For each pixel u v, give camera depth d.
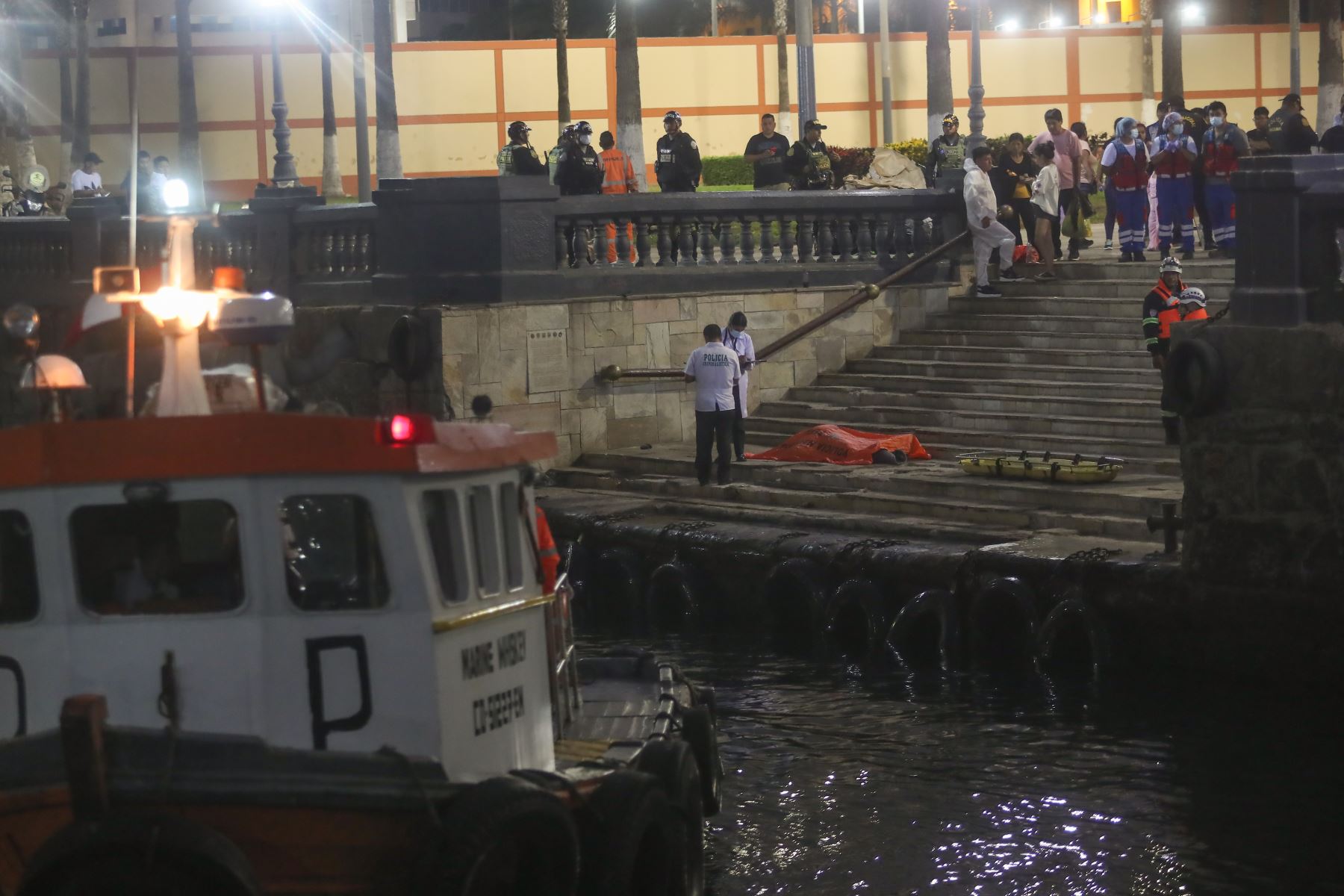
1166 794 17.31
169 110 74.06
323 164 75.50
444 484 11.15
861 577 24.91
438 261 32.41
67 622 10.67
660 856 12.53
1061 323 33.94
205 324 11.59
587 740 14.08
